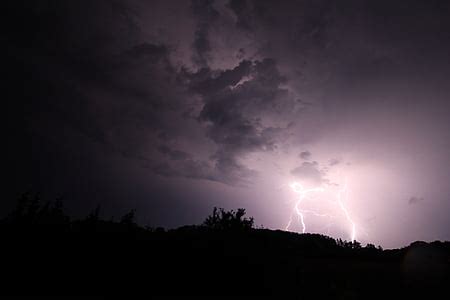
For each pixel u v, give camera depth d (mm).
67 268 10609
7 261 10523
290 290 10531
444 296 10523
